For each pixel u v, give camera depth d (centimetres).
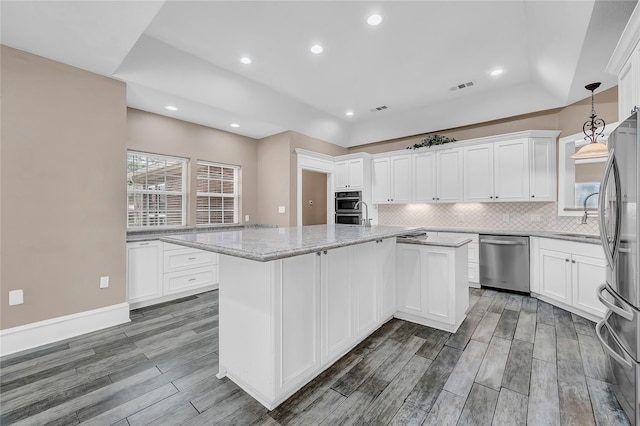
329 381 187
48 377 195
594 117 309
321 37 280
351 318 221
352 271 223
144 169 391
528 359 212
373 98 429
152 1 189
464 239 290
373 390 177
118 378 193
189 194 430
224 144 475
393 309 286
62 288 257
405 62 326
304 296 178
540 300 350
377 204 563
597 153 282
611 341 171
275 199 497
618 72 202
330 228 305
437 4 235
